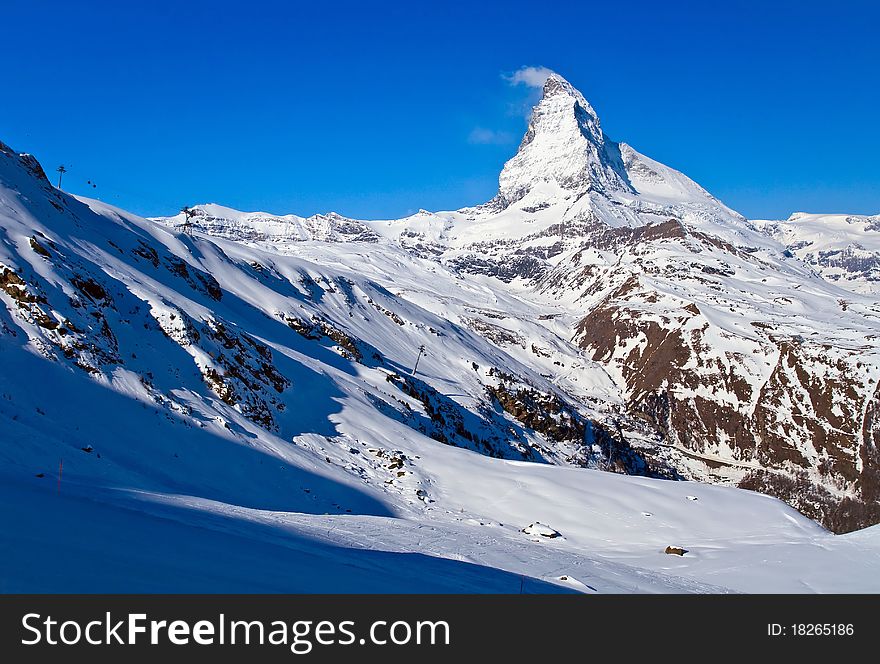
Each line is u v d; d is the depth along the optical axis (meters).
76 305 39.81
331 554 16.52
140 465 30.52
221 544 13.71
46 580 9.03
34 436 25.03
